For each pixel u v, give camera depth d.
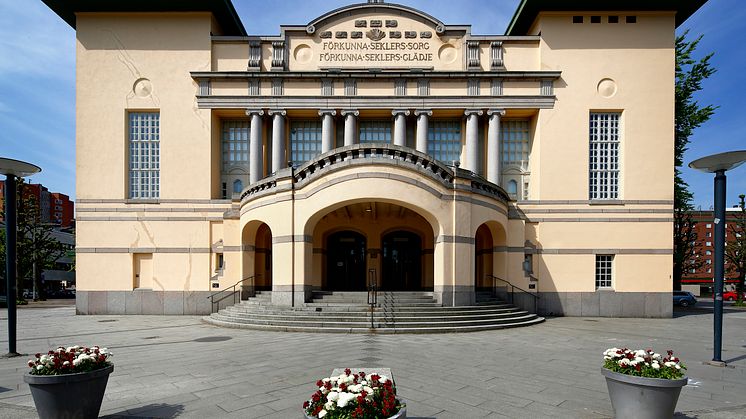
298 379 8.31
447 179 16.88
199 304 21.06
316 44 22.92
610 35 22.11
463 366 9.43
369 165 16.17
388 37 22.94
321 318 15.08
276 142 22.31
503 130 23.34
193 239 21.42
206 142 22.00
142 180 22.22
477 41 22.50
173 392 7.55
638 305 20.91
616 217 21.30
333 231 22.89
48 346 12.38
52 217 76.75
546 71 21.75
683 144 30.72
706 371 9.72
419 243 23.23
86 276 21.31
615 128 22.14
